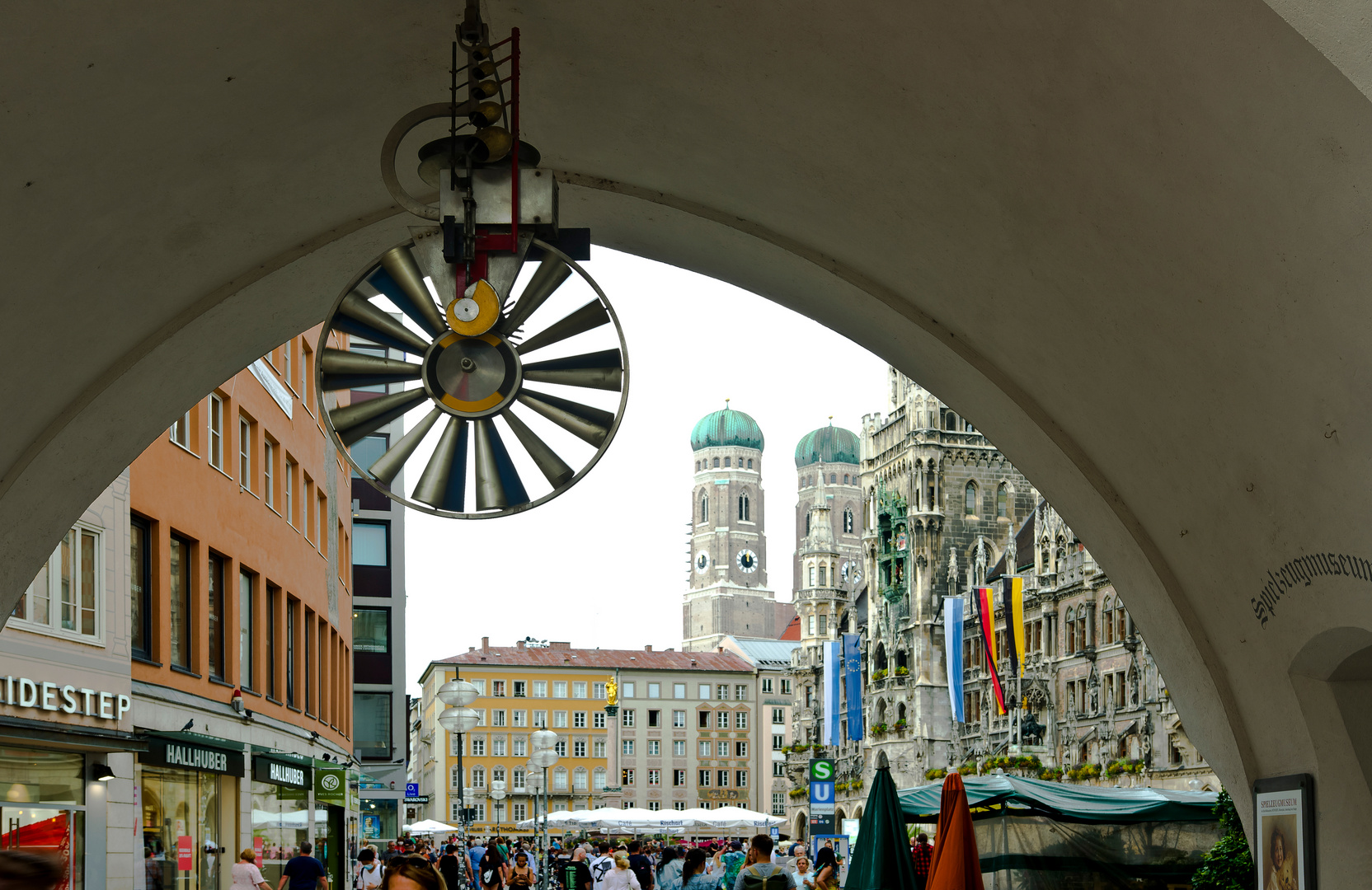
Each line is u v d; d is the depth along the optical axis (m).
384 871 6.14
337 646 37.16
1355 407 5.19
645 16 6.50
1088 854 18.83
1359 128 4.27
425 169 6.36
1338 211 4.63
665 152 7.79
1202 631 7.30
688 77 6.91
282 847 28.83
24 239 6.63
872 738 102.50
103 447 8.53
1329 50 4.08
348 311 6.19
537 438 6.24
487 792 141.75
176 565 22.25
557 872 38.25
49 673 17.23
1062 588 73.12
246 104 6.80
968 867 9.32
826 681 95.31
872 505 105.06
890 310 8.12
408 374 6.22
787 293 8.95
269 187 7.61
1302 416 5.55
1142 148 5.29
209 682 23.14
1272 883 6.95
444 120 7.54
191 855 22.36
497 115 6.32
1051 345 7.18
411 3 6.57
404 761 55.28
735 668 159.75
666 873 21.88
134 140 6.60
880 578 104.06
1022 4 5.08
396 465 6.22
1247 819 7.29
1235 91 4.59
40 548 8.55
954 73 5.79
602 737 152.62
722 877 23.42
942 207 6.85
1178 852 18.80
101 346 7.88
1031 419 7.81
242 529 25.59
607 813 53.31
